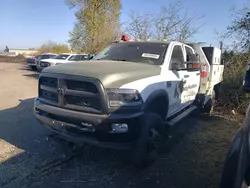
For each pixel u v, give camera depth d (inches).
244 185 79.8
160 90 157.8
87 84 135.4
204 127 249.6
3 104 299.9
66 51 1736.0
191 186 136.5
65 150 170.4
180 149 187.0
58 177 137.3
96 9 1040.2
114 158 161.8
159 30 597.0
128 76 141.9
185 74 205.2
